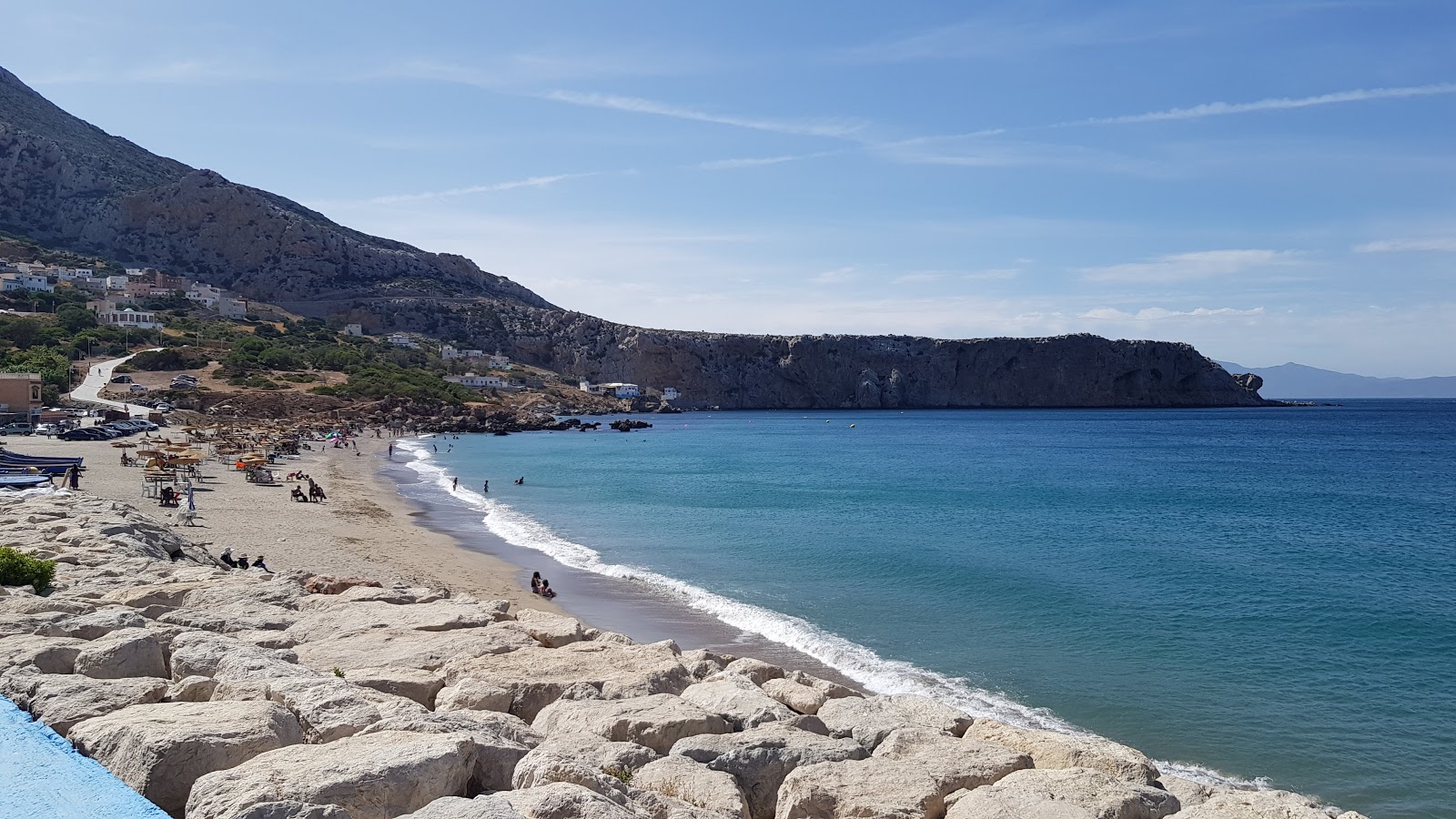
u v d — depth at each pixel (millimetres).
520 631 14938
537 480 70688
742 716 11305
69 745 6406
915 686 20078
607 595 28719
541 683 11914
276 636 13711
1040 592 29969
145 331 142250
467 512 50219
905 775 9055
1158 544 40750
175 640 10656
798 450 109438
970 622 25891
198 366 134250
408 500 55344
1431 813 14375
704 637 23828
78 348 125688
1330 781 15547
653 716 10617
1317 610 27781
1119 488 66938
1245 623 25969
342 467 75312
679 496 60094
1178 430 158375
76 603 13430
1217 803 8961
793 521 48062
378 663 12742
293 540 34500
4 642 10242
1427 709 18906
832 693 14352
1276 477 76188
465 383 181500
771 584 31062
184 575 17969
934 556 36938
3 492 31703
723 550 38375
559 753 7719
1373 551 39125
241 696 8719
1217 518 50312
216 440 78188
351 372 151250
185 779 6547
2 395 82000
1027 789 8562
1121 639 24234
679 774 8773
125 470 53000
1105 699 19453
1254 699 19531
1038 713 18625
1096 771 9484
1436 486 68562
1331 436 141500
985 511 53031
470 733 7973
